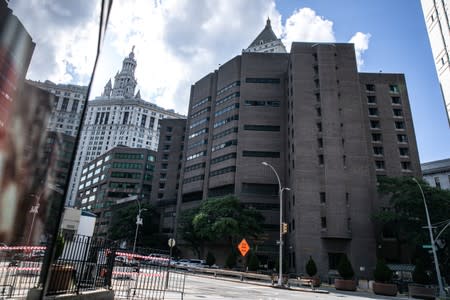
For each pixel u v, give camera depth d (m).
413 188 42.03
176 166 88.00
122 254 15.77
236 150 65.50
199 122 77.75
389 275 28.78
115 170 97.44
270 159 62.03
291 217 50.38
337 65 54.16
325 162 47.59
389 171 54.44
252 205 59.53
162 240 74.19
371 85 61.00
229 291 17.69
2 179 1.93
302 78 53.97
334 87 51.94
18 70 2.08
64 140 2.57
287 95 64.50
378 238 46.75
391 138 56.69
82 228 26.19
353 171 47.38
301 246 43.81
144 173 97.25
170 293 13.77
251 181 61.03
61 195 2.50
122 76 197.25
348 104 51.38
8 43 1.99
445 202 39.84
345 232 43.41
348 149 48.75
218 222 46.81
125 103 167.38
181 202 74.62
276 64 68.81
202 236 51.88
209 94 77.94
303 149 49.19
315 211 45.47
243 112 66.00
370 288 31.92
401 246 47.91
